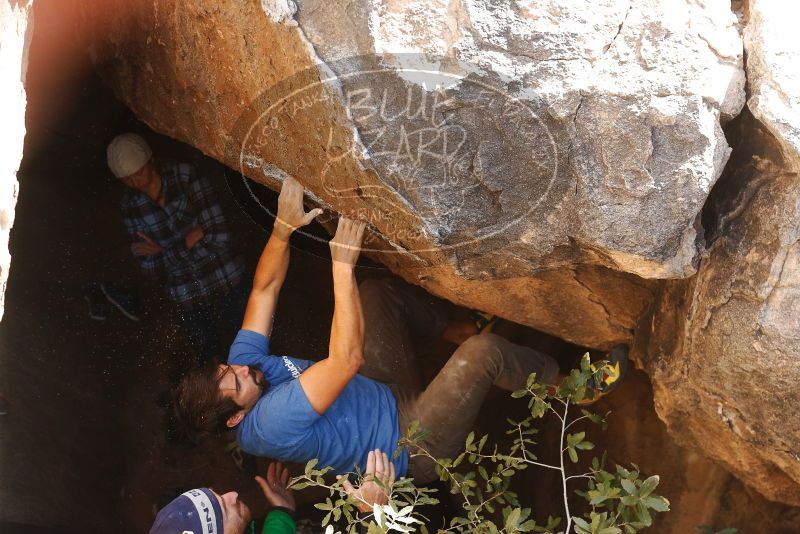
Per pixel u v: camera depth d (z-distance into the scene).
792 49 2.18
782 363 2.32
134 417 4.12
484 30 2.12
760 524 3.53
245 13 2.39
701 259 2.42
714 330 2.43
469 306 3.25
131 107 3.65
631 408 3.81
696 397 2.78
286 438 2.93
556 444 3.95
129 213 3.86
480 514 3.85
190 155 4.18
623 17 2.15
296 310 4.25
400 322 3.57
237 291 4.03
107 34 3.45
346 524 3.42
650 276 2.32
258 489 4.05
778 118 2.15
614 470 3.79
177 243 3.90
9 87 2.16
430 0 2.13
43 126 4.24
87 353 4.17
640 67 2.13
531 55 2.13
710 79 2.14
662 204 2.16
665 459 3.73
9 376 3.79
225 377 2.98
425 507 3.71
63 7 3.78
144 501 3.94
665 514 3.69
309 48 2.17
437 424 3.21
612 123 2.12
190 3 2.65
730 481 3.62
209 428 3.01
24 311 4.09
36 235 4.31
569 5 2.15
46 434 3.74
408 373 3.50
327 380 2.87
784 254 2.24
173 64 3.05
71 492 3.64
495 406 4.14
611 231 2.20
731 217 2.34
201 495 2.94
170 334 4.21
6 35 2.16
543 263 2.40
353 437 3.10
